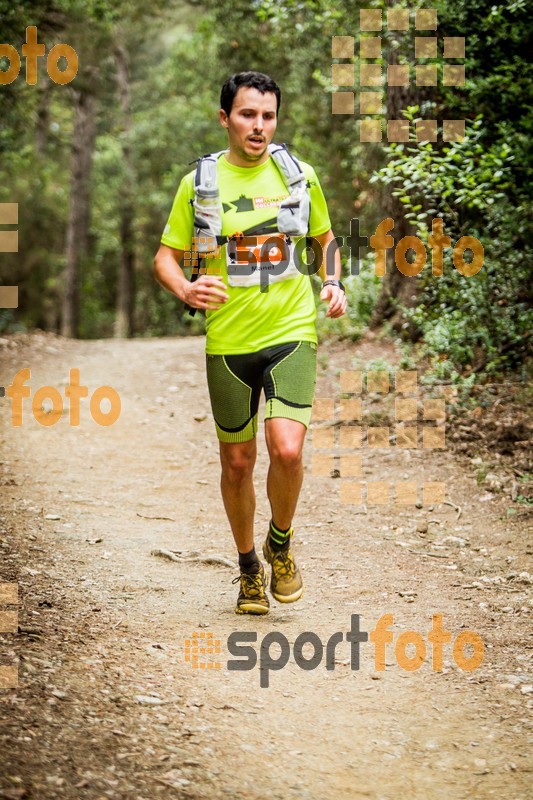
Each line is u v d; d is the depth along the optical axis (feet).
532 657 16.89
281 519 17.19
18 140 80.59
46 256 116.67
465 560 22.82
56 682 14.05
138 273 159.02
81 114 128.16
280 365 16.67
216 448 34.47
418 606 19.47
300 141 80.79
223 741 13.21
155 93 140.87
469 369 36.94
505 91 36.55
